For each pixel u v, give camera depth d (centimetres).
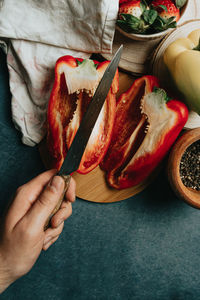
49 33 78
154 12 70
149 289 92
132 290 92
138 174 79
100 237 90
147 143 75
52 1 73
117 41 82
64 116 85
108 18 72
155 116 73
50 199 57
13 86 82
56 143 77
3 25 76
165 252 92
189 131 74
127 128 85
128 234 90
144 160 76
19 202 63
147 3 79
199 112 76
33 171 86
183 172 85
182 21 84
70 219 88
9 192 86
